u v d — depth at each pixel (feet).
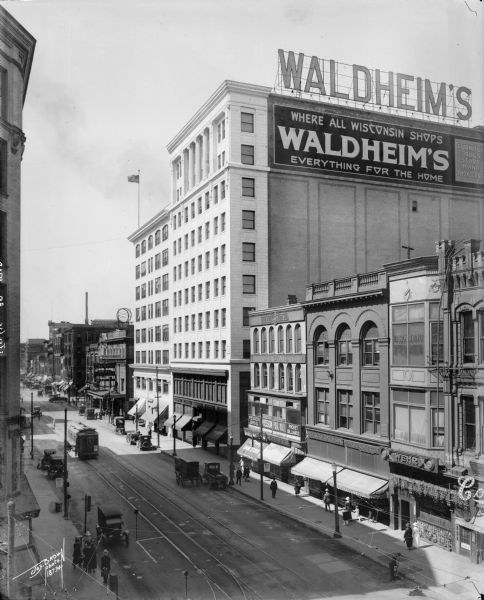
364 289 115.34
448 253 96.58
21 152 78.43
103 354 236.02
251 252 173.78
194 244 203.00
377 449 109.29
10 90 75.87
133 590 70.54
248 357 174.60
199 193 198.90
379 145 182.19
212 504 117.19
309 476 123.13
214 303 184.65
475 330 91.66
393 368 105.70
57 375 228.02
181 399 208.95
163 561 82.12
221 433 171.42
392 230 182.70
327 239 178.81
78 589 68.08
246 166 172.76
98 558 82.53
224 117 178.81
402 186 184.75
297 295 176.14
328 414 128.47
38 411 191.93
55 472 123.95
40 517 96.99
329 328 126.52
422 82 181.27
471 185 188.75
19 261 77.00
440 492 93.09
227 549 88.79
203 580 74.64
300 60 169.78
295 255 176.55
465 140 190.08
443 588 74.49
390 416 106.42
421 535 97.09
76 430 154.51
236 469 144.77
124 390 239.50
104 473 136.05
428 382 97.25
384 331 108.37
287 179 176.65
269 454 143.54
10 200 75.36
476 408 90.94
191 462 131.34
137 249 260.62
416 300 100.48
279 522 105.60
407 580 77.20
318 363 132.77
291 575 77.97
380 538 96.78
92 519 96.68
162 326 227.20
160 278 232.12
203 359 193.06
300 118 177.88
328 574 78.79
